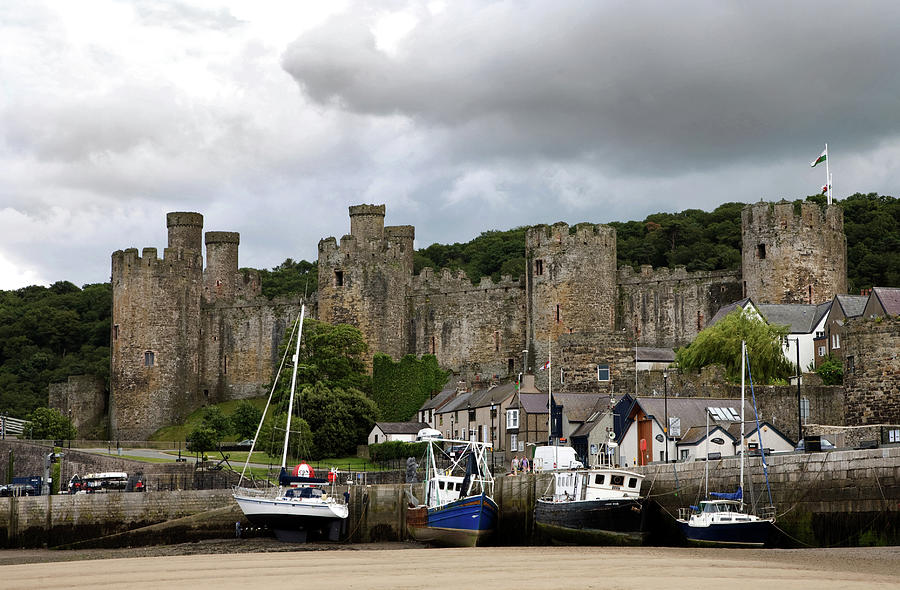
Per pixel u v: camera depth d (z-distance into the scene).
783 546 54.25
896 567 47.25
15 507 70.62
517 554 56.84
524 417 86.69
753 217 105.06
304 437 96.12
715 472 57.94
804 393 80.31
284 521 68.50
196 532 71.56
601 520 59.50
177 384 126.38
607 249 113.19
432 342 125.44
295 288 180.62
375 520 70.62
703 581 45.19
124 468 93.00
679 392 83.19
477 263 179.00
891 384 74.06
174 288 127.38
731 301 110.62
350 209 131.75
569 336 96.00
